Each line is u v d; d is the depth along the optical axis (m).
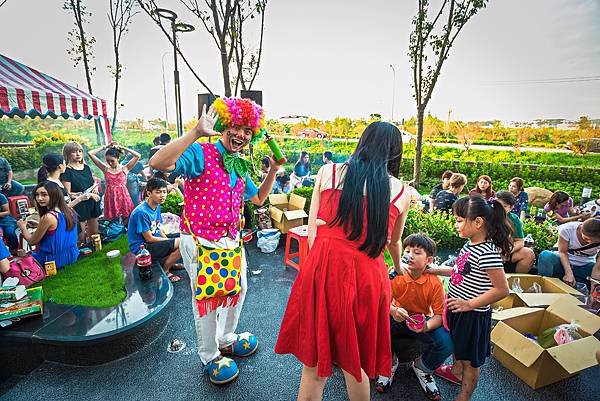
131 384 2.05
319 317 1.35
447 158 11.58
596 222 2.96
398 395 2.02
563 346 2.01
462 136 12.52
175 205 4.91
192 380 2.10
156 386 2.04
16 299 2.40
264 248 4.34
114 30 10.51
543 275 3.30
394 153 1.39
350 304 1.31
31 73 4.94
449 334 1.97
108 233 4.54
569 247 3.17
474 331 1.80
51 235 3.23
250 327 2.71
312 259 1.41
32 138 10.81
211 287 1.81
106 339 2.19
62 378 2.08
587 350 2.00
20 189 4.88
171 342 2.47
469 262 1.84
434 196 5.79
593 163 9.64
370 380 2.12
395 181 1.41
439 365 1.99
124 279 3.03
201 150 1.70
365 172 1.30
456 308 1.82
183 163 1.61
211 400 1.94
